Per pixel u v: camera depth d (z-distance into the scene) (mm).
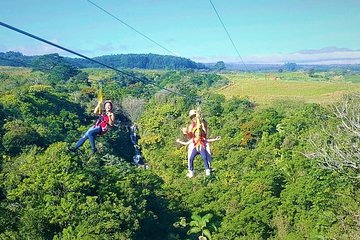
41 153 52062
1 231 36469
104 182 45281
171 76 156500
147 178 52094
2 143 53594
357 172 22844
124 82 126562
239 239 41688
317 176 41000
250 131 70312
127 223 40625
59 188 41844
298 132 66938
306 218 41000
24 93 76750
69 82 111250
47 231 38375
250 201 45906
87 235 36469
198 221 43188
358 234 23203
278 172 50281
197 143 13812
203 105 90125
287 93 121688
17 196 41219
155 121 84125
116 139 79812
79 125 76125
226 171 59094
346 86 133750
